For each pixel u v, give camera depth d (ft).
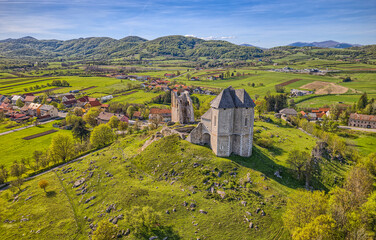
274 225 170.09
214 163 230.48
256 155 258.16
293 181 228.02
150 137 305.53
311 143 318.65
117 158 268.00
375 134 399.03
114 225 169.48
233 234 163.02
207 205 187.01
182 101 328.49
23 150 364.38
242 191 201.16
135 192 202.39
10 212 200.85
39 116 585.63
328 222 143.64
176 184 214.48
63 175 254.68
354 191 195.93
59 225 182.50
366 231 154.71
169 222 173.58
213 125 244.63
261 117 440.86
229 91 246.47
